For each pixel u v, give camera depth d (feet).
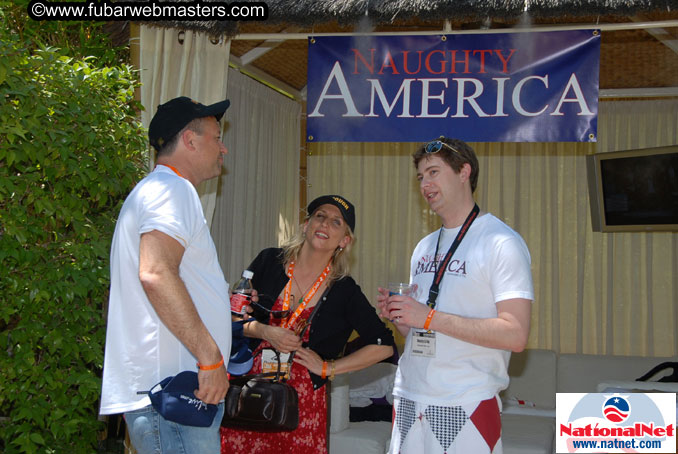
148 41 14.39
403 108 14.58
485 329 7.70
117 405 7.27
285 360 10.07
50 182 12.14
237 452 10.19
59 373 11.91
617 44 18.75
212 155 8.11
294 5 13.75
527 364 21.72
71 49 15.61
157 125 7.95
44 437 12.40
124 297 7.40
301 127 24.12
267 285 10.82
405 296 8.02
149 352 7.30
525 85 14.17
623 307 22.57
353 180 24.49
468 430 7.89
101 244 12.17
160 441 7.24
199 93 14.69
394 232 24.20
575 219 22.91
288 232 23.20
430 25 17.53
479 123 14.33
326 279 10.72
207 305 7.57
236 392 9.61
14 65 11.21
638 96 22.24
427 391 8.14
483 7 13.01
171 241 7.00
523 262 7.97
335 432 15.80
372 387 17.79
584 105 13.96
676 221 20.89
